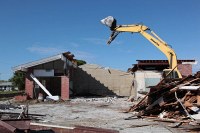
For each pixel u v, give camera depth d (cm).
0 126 818
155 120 1606
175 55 2378
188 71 3706
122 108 2367
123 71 4412
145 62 3497
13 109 2072
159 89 1745
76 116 1841
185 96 1579
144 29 2497
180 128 1345
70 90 4200
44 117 1772
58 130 1002
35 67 3522
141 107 1975
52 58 3431
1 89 10656
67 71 3622
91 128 934
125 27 2566
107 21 2559
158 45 2434
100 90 4406
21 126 897
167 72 2320
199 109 1465
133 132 1244
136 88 3534
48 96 3334
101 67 4431
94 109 2309
